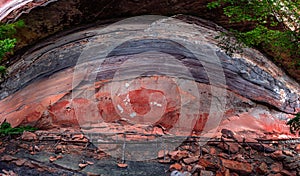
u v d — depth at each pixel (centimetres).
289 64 752
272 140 552
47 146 518
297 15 532
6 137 552
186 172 429
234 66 710
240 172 441
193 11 791
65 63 700
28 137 540
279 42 545
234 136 543
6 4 756
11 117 646
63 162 465
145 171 446
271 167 465
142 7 776
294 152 524
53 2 728
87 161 470
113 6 769
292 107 731
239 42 618
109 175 433
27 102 657
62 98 638
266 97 703
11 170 437
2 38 634
